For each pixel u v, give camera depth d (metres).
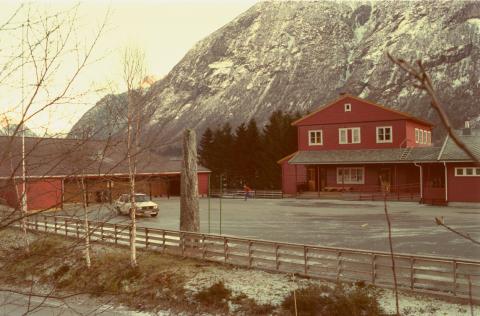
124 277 17.67
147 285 17.25
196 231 20.64
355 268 16.08
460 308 12.88
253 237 23.45
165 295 16.59
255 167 69.12
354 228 25.64
